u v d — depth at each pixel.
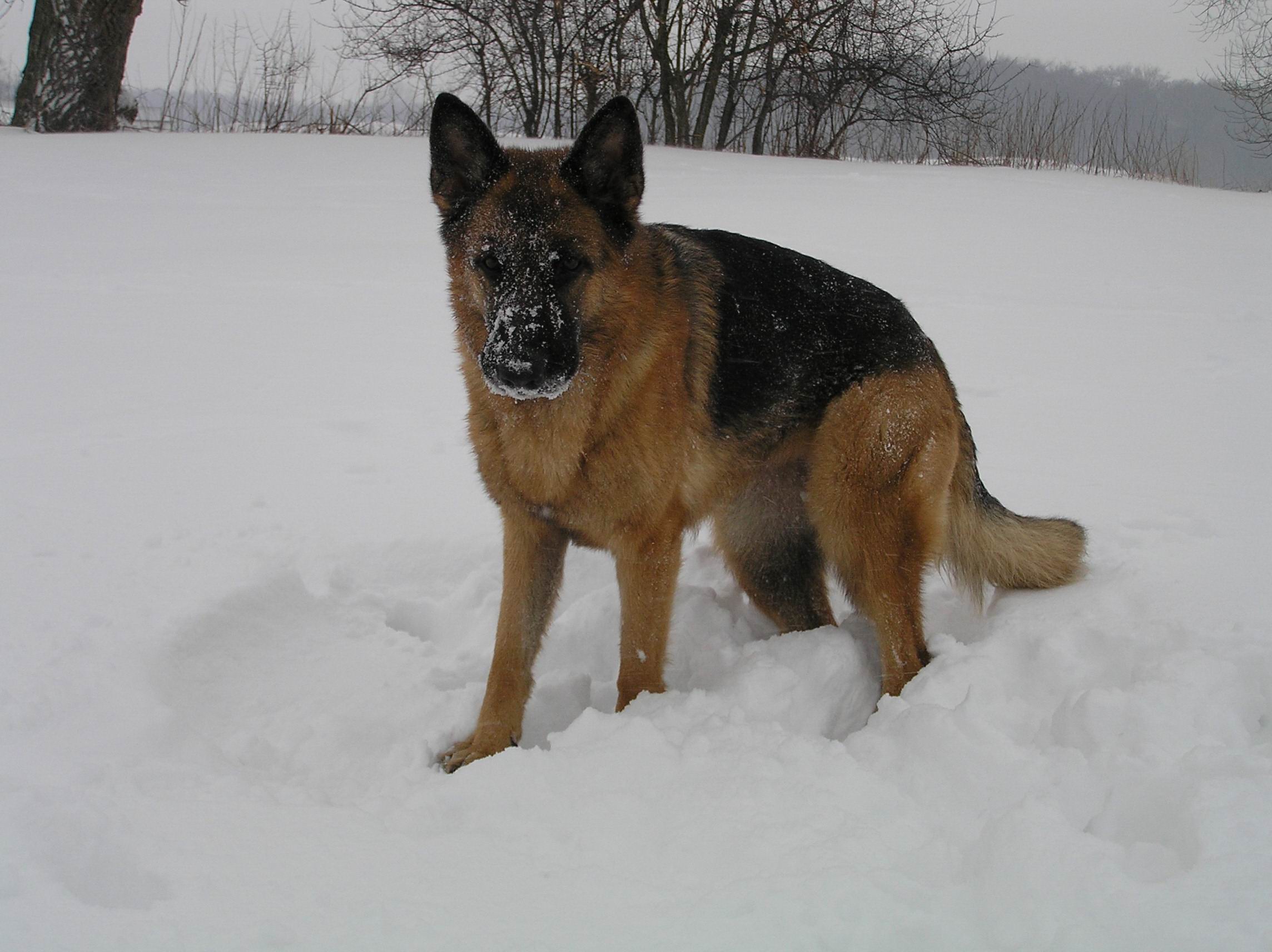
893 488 3.69
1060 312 8.51
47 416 5.94
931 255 10.55
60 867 2.19
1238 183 24.36
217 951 1.96
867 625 4.10
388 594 4.37
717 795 2.55
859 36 23.05
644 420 3.32
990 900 2.05
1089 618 3.49
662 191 13.27
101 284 8.75
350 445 5.77
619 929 2.03
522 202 3.23
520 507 3.48
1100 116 21.52
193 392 6.48
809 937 1.98
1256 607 3.45
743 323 3.71
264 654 3.77
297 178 13.90
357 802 2.82
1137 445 5.57
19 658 3.31
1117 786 2.43
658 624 3.52
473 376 3.44
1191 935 1.88
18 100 17.47
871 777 2.62
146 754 2.87
